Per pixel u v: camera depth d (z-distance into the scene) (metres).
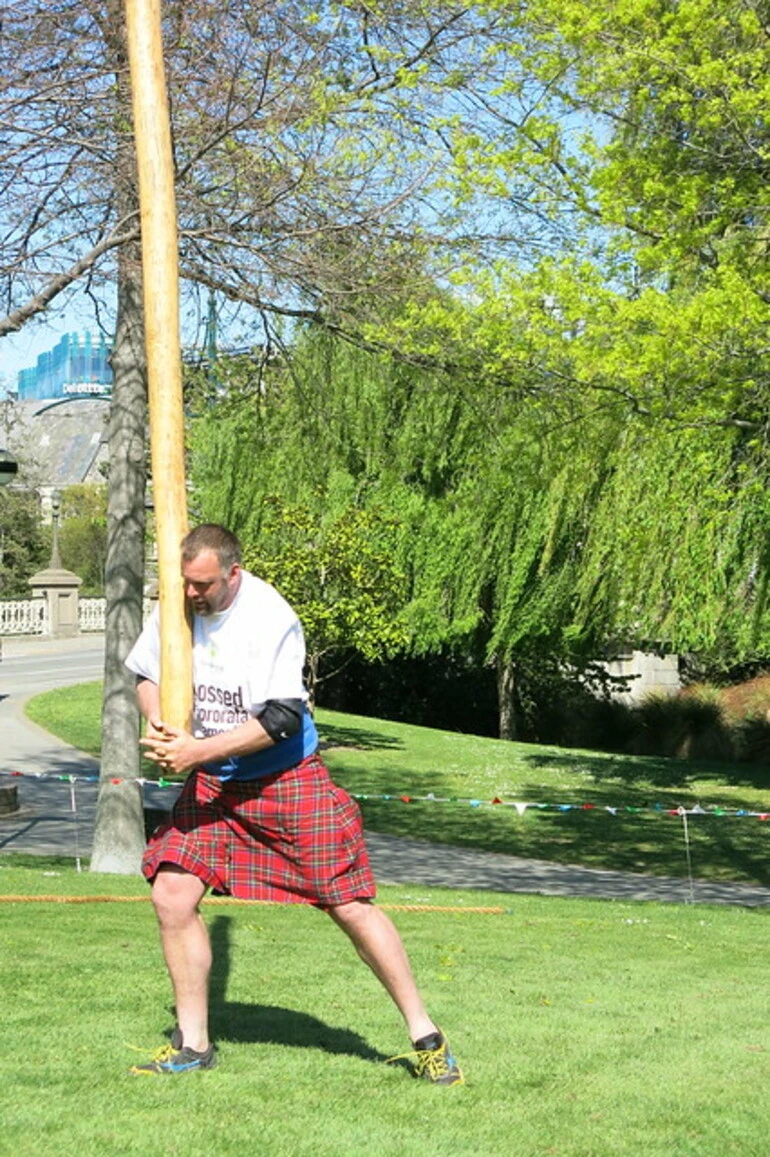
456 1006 6.69
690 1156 4.20
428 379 16.22
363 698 44.41
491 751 33.12
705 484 25.78
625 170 14.90
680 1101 4.85
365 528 30.25
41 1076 4.80
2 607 58.62
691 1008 7.14
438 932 10.64
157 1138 4.14
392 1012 6.29
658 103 14.73
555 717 41.28
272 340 15.27
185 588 4.93
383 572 30.44
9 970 6.94
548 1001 7.09
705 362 13.91
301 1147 4.12
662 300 13.92
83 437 109.56
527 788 27.39
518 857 20.16
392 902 13.36
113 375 14.83
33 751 27.84
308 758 4.95
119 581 14.82
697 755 34.91
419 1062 5.03
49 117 12.68
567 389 15.80
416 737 35.06
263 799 4.89
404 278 14.24
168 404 5.11
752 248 15.62
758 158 14.63
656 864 19.88
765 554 26.02
